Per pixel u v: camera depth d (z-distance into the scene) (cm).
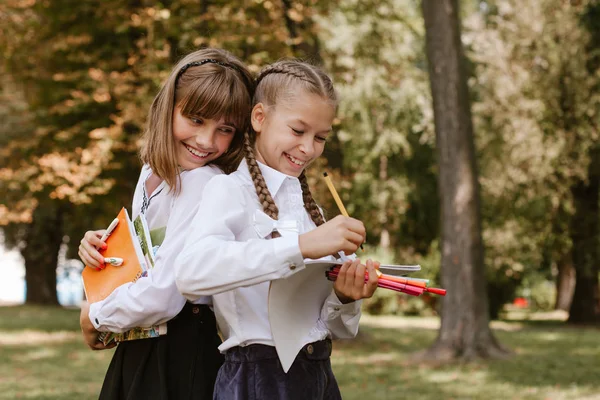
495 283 1902
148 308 184
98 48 1156
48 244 2166
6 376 735
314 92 176
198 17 1027
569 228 1638
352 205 1961
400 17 1401
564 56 1518
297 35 1135
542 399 656
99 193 1149
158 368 196
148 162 202
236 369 176
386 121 1803
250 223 175
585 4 1539
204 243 160
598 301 1745
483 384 739
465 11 1856
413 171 2036
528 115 1527
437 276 1909
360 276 160
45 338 1121
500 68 1556
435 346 928
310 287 173
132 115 998
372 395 664
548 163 1505
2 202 1197
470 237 914
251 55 1044
